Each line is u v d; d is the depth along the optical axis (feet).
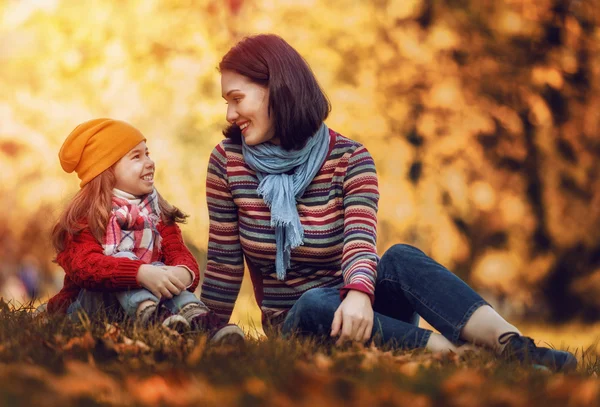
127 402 9.05
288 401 8.97
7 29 44.52
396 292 13.52
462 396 9.37
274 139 14.60
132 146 14.51
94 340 11.76
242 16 44.68
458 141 45.85
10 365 10.27
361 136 44.55
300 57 14.38
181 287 13.32
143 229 14.34
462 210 46.16
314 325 13.38
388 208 45.39
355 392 9.30
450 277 13.11
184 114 42.98
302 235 14.24
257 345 12.54
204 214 43.27
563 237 48.44
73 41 44.24
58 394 9.04
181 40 43.96
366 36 44.45
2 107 44.39
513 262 48.32
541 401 9.54
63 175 45.29
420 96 45.70
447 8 45.83
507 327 12.51
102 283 13.30
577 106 47.55
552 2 45.42
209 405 8.89
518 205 46.73
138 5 44.21
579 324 51.21
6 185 45.29
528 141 47.52
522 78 45.80
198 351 11.19
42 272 53.83
